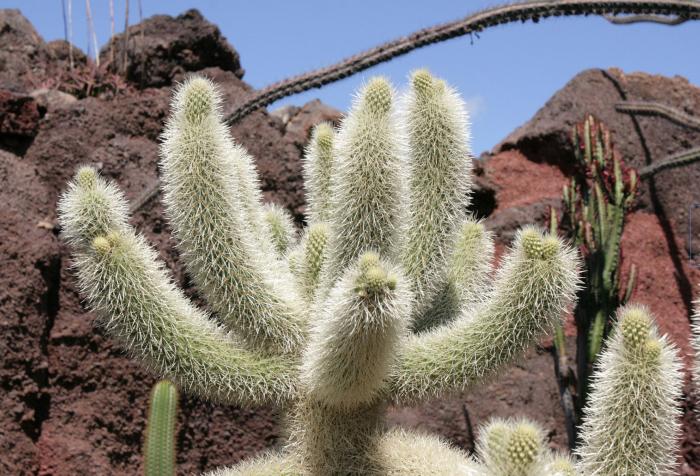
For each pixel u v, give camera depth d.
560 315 1.39
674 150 2.34
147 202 1.94
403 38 1.60
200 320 1.45
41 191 1.97
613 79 2.49
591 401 1.26
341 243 1.41
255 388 1.43
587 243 1.88
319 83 1.67
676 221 2.23
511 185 2.39
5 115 2.03
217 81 2.36
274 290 1.44
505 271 1.40
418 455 1.43
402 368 1.41
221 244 1.42
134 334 1.41
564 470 1.24
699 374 1.24
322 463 1.44
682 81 2.54
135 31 2.51
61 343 1.87
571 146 2.37
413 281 1.49
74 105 2.10
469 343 1.40
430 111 1.49
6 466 1.75
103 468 1.83
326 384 1.36
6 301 1.81
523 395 1.98
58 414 1.85
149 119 2.15
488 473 1.20
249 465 1.48
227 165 1.43
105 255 1.39
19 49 2.42
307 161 1.61
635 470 1.22
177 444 1.89
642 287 2.12
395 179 1.40
